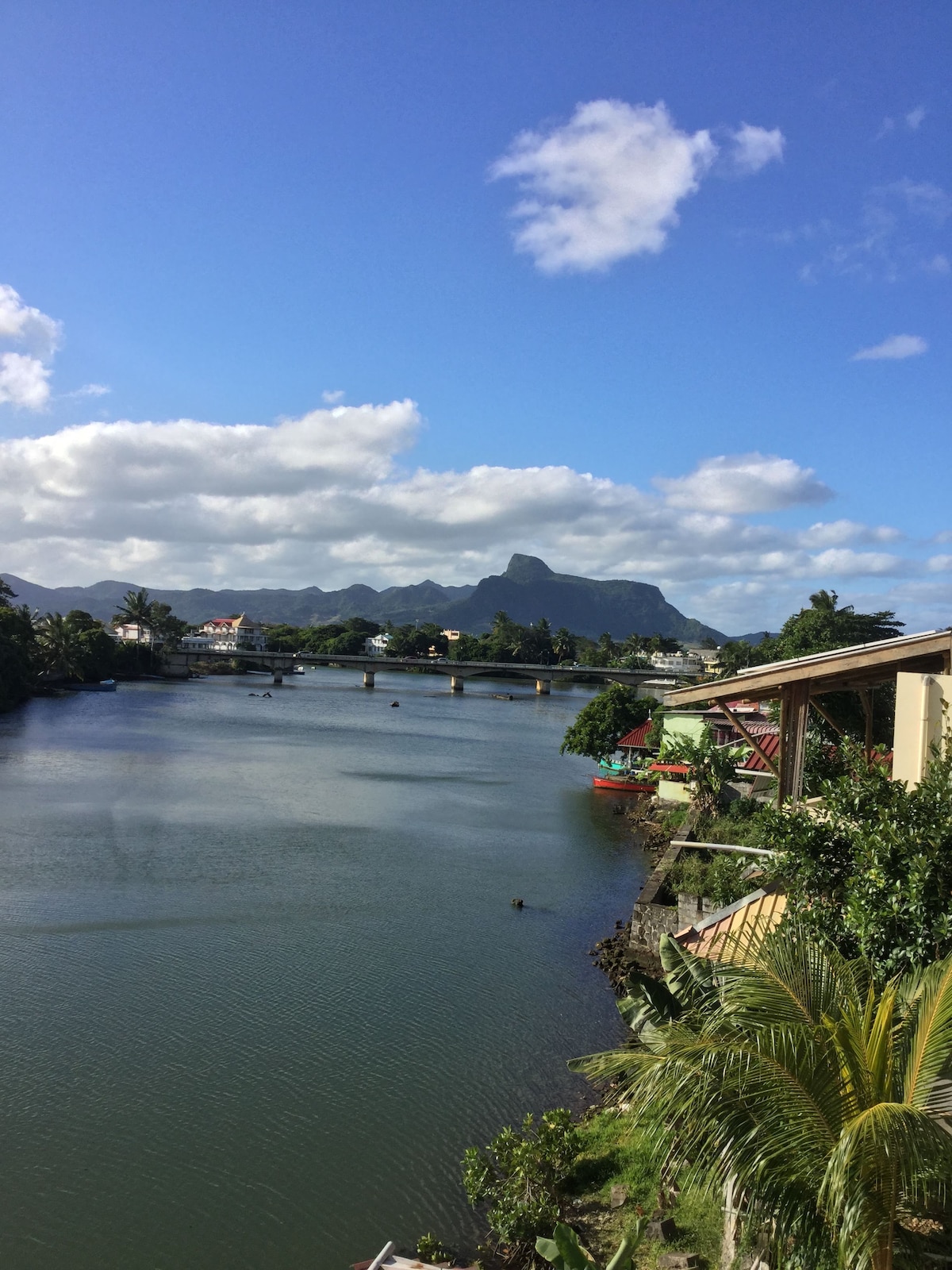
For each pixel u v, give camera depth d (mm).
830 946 10727
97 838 42062
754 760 45281
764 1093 7145
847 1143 6297
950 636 15047
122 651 161125
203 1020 23125
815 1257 7004
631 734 64500
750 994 8312
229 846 41844
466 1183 15992
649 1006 14930
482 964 27938
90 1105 18938
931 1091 7164
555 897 35875
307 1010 23953
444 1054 21734
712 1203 12930
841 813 12234
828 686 21016
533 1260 13883
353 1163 17234
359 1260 14664
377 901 34156
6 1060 20594
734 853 28625
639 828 49719
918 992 8273
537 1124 18672
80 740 78250
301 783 61438
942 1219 7695
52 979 25312
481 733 99875
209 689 148500
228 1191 16297
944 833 10203
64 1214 15531
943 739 12336
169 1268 14367
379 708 128500
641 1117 8445
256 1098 19453
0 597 137125
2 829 42906
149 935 29141
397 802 55594
